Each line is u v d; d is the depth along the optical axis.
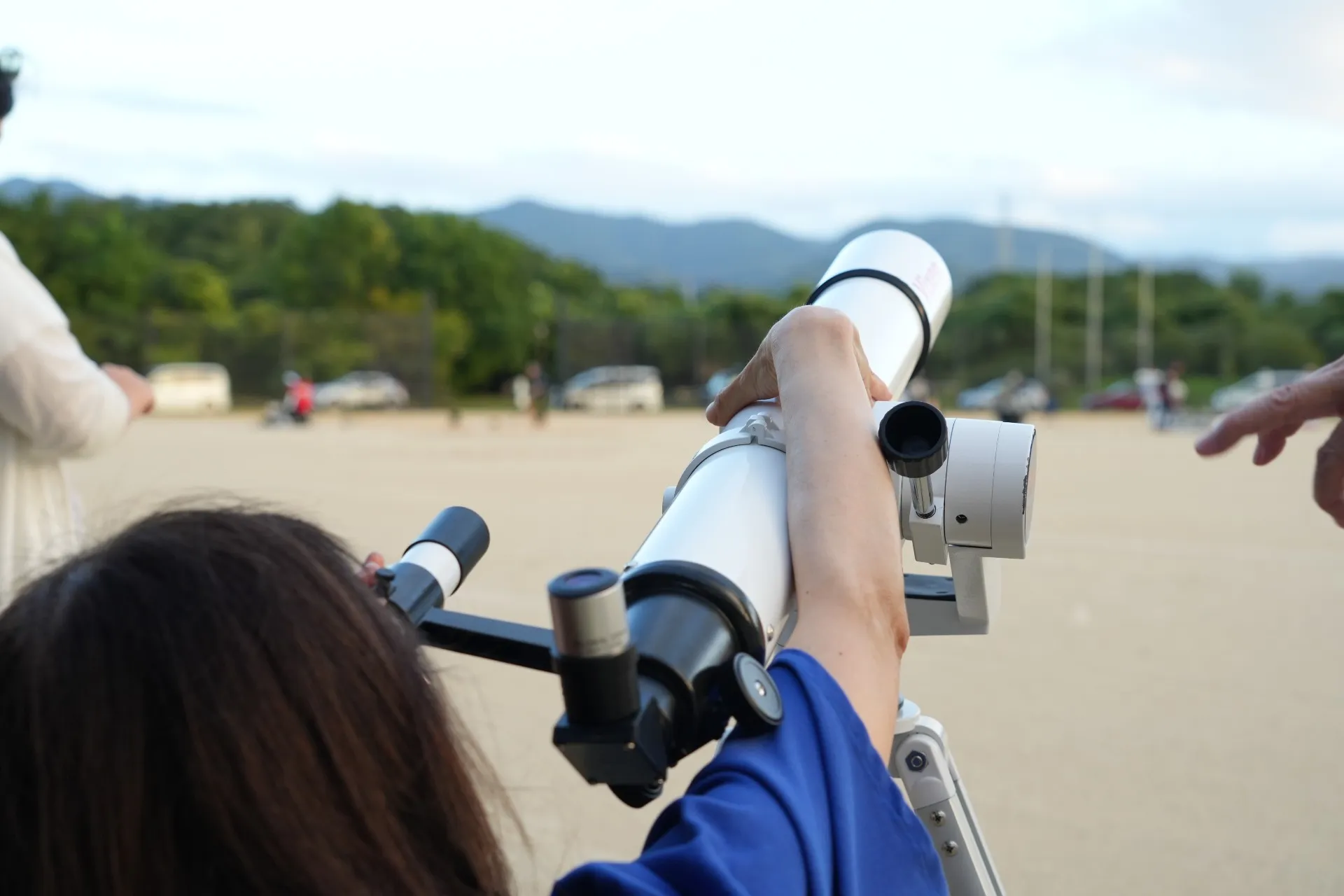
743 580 0.94
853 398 0.99
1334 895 3.20
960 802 1.47
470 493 13.11
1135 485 14.83
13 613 0.69
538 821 3.66
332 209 62.03
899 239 1.68
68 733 0.64
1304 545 9.27
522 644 0.97
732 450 1.10
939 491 1.23
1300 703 4.87
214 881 0.66
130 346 42.84
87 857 0.64
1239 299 67.62
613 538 9.48
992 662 5.54
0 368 1.72
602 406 43.50
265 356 43.25
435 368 47.38
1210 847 3.51
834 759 0.77
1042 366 54.38
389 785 0.72
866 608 0.88
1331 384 1.45
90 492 8.96
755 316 53.94
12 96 1.96
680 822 0.73
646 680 0.80
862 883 0.75
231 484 14.07
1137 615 6.60
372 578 1.00
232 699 0.65
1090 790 3.95
